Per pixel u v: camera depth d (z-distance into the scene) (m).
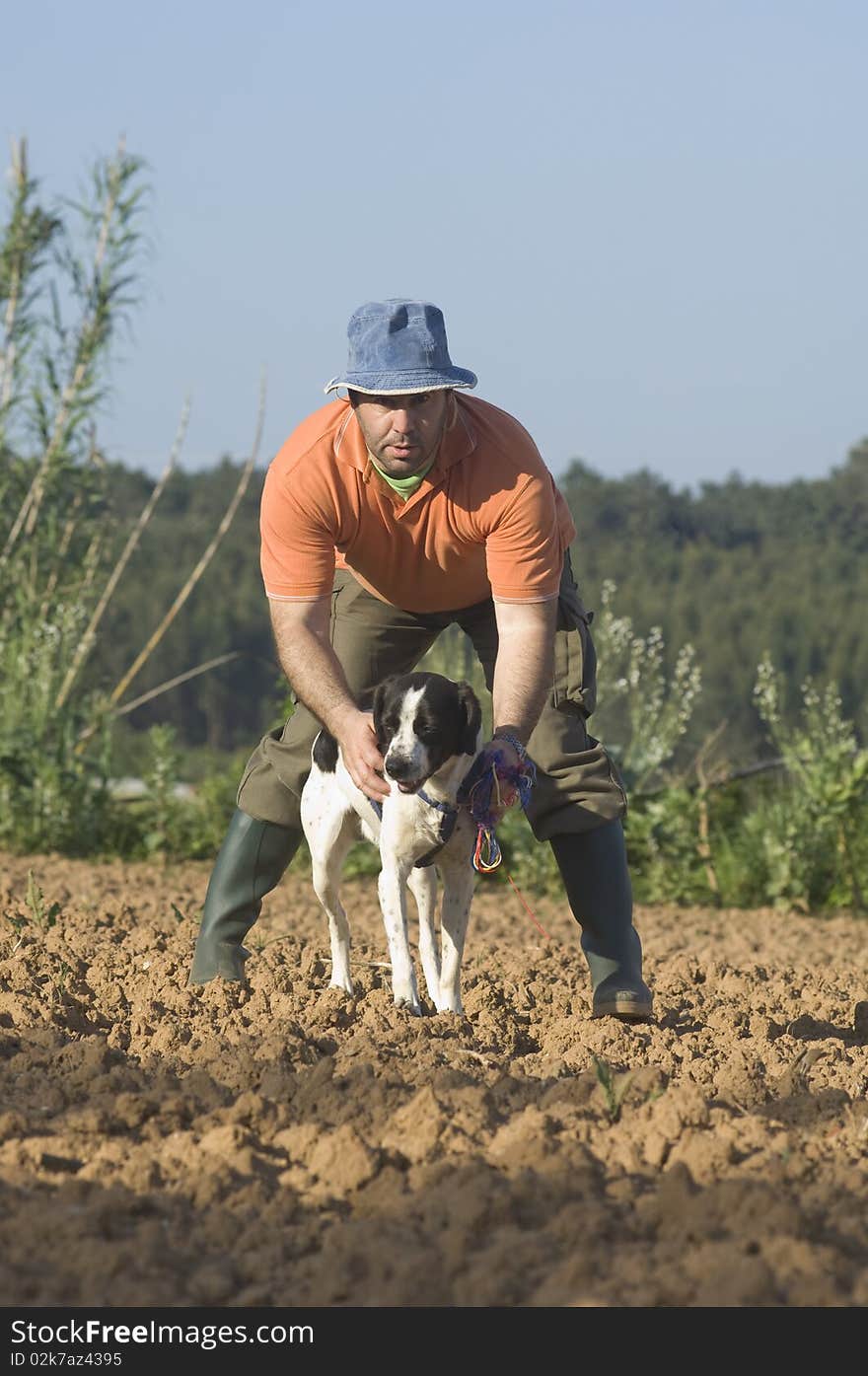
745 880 17.17
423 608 7.66
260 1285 4.16
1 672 18.53
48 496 18.27
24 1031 6.84
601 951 7.67
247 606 91.94
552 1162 4.89
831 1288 3.99
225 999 7.66
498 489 6.84
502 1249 4.22
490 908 15.56
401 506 6.92
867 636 65.00
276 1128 5.38
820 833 16.77
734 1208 4.46
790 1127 5.64
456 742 7.45
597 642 18.47
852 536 94.50
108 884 15.25
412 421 6.53
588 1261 4.09
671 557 86.75
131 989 7.96
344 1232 4.40
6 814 17.91
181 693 87.38
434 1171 4.84
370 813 7.96
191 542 103.44
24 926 10.45
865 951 13.16
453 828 7.59
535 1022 8.05
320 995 7.98
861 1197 4.75
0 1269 4.16
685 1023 8.09
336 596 7.88
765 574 81.62
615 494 101.38
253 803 8.30
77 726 19.16
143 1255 4.25
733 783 18.12
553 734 7.63
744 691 60.00
